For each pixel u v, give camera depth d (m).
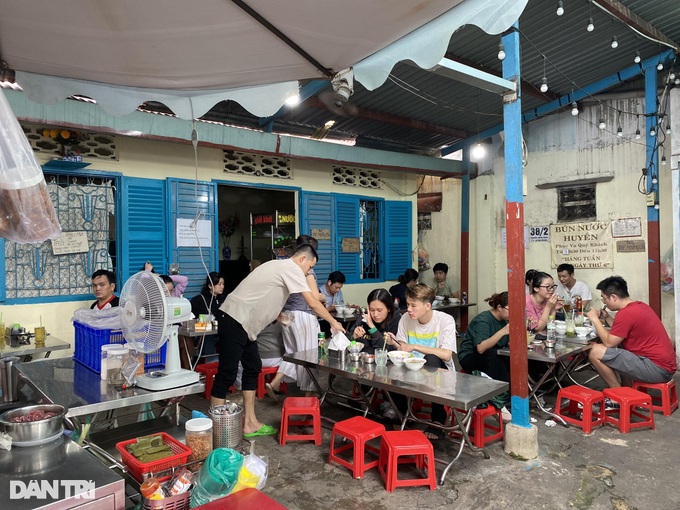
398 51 2.37
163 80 2.97
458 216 9.02
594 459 3.44
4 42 2.51
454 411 3.20
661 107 6.49
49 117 4.47
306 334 4.70
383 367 3.55
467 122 7.74
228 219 9.24
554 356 3.86
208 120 6.25
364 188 7.95
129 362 2.60
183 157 5.97
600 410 4.06
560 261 7.71
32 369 2.87
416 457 3.27
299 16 2.17
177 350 2.64
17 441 1.84
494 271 8.56
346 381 5.50
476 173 8.70
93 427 2.89
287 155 6.27
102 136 5.38
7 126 1.73
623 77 6.33
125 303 2.59
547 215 7.88
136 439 2.25
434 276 9.14
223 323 3.62
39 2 2.13
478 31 5.13
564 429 3.99
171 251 5.83
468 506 2.84
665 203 6.55
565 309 5.54
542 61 5.98
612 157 7.15
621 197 7.07
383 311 4.08
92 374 2.75
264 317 3.64
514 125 3.47
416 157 7.67
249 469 2.14
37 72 2.88
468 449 3.62
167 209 5.81
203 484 1.92
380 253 8.15
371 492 3.00
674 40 5.86
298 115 6.75
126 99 3.13
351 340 4.19
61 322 5.12
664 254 6.56
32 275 4.99
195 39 2.43
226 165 6.41
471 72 3.15
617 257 7.11
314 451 3.59
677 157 5.80
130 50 2.57
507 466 3.33
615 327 4.40
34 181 1.79
